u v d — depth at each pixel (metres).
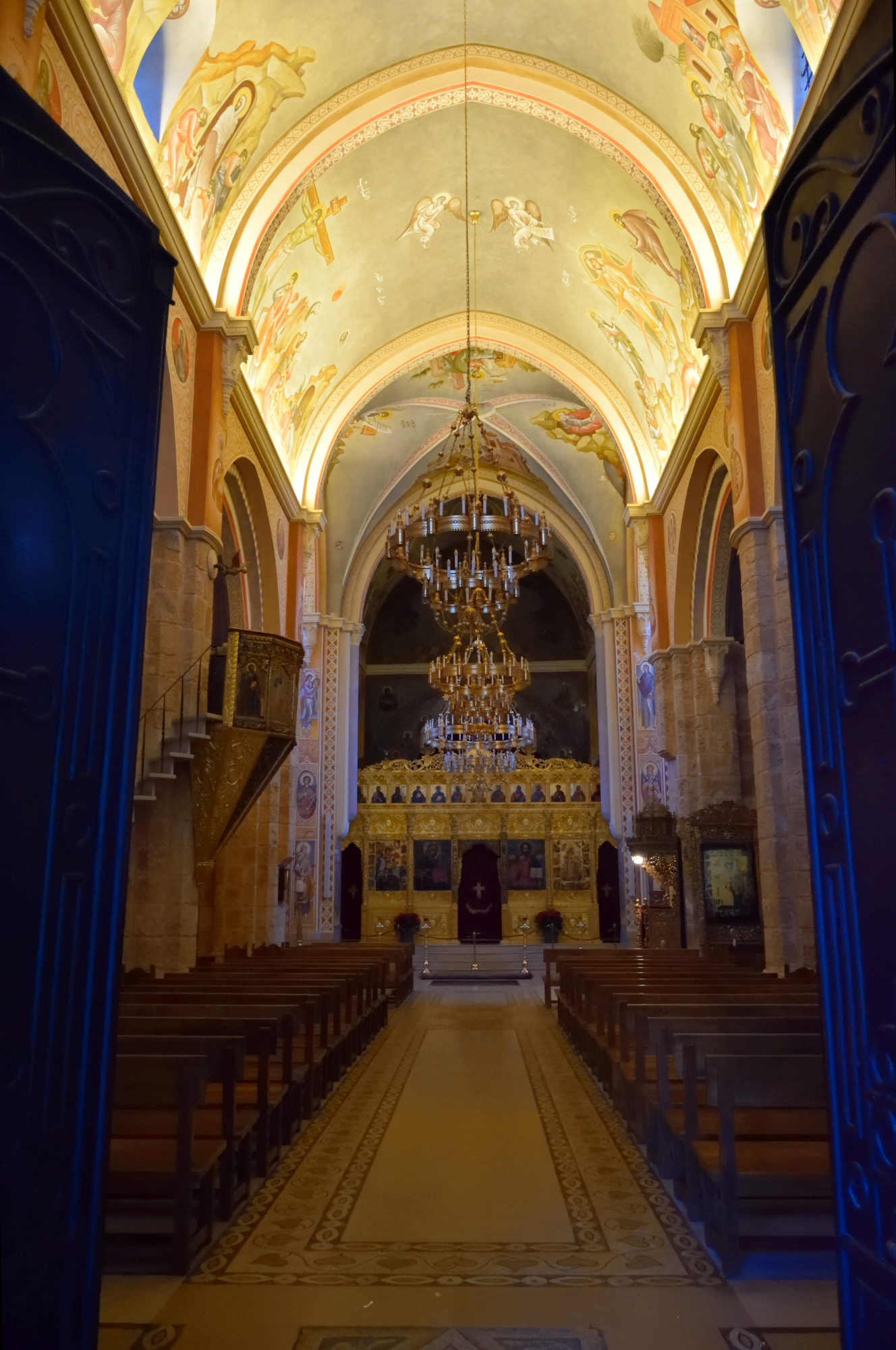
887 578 2.85
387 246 18.64
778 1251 4.86
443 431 26.16
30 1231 2.74
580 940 30.41
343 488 26.77
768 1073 4.80
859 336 3.04
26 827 2.83
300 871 24.27
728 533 17.97
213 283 14.24
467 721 23.78
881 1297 2.76
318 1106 8.45
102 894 3.16
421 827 31.56
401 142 16.30
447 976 23.44
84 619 3.15
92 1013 3.06
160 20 10.59
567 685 41.41
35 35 7.43
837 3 9.77
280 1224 5.40
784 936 12.19
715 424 15.54
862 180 2.99
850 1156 2.99
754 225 13.34
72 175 3.20
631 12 12.95
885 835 2.84
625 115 14.63
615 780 26.28
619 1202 5.79
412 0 13.59
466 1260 4.88
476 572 17.20
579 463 26.39
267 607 18.62
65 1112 2.93
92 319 3.28
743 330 13.66
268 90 13.50
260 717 12.43
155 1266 4.76
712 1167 4.91
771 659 12.73
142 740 11.72
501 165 17.22
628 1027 7.86
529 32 14.34
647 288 17.56
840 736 3.15
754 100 12.22
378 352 21.58
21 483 2.90
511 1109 8.41
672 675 19.34
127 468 3.43
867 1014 2.92
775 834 12.41
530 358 21.78
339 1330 4.08
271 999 7.88
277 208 14.80
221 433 13.74
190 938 12.11
